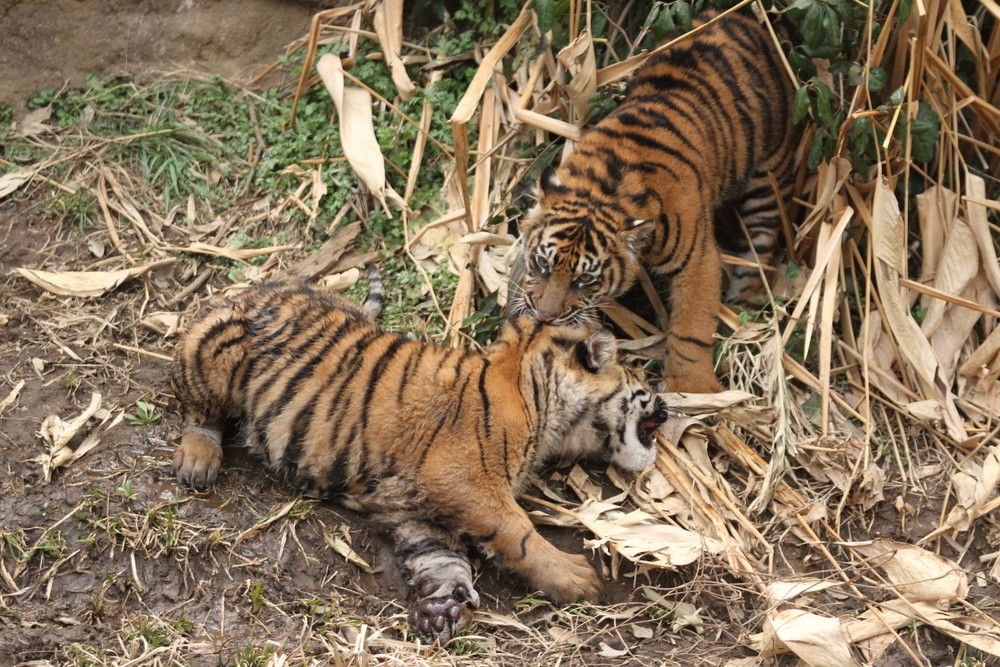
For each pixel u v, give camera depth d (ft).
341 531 26.20
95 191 34.22
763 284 32.27
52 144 35.22
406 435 25.62
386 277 32.91
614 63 33.55
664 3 31.50
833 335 31.45
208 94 36.91
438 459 25.34
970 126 32.65
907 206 30.99
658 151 29.22
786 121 32.22
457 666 22.99
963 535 27.76
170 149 35.24
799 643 23.48
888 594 26.25
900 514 28.12
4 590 23.89
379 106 36.04
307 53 35.37
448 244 33.09
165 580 24.56
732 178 31.65
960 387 30.68
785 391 28.55
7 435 27.20
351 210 34.50
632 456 27.81
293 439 26.45
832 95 30.17
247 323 27.25
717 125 30.71
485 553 25.61
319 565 25.46
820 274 29.91
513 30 32.78
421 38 37.40
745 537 27.14
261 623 23.98
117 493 25.89
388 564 25.89
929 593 25.86
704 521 27.20
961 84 30.35
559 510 27.02
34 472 26.37
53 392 28.63
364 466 26.00
